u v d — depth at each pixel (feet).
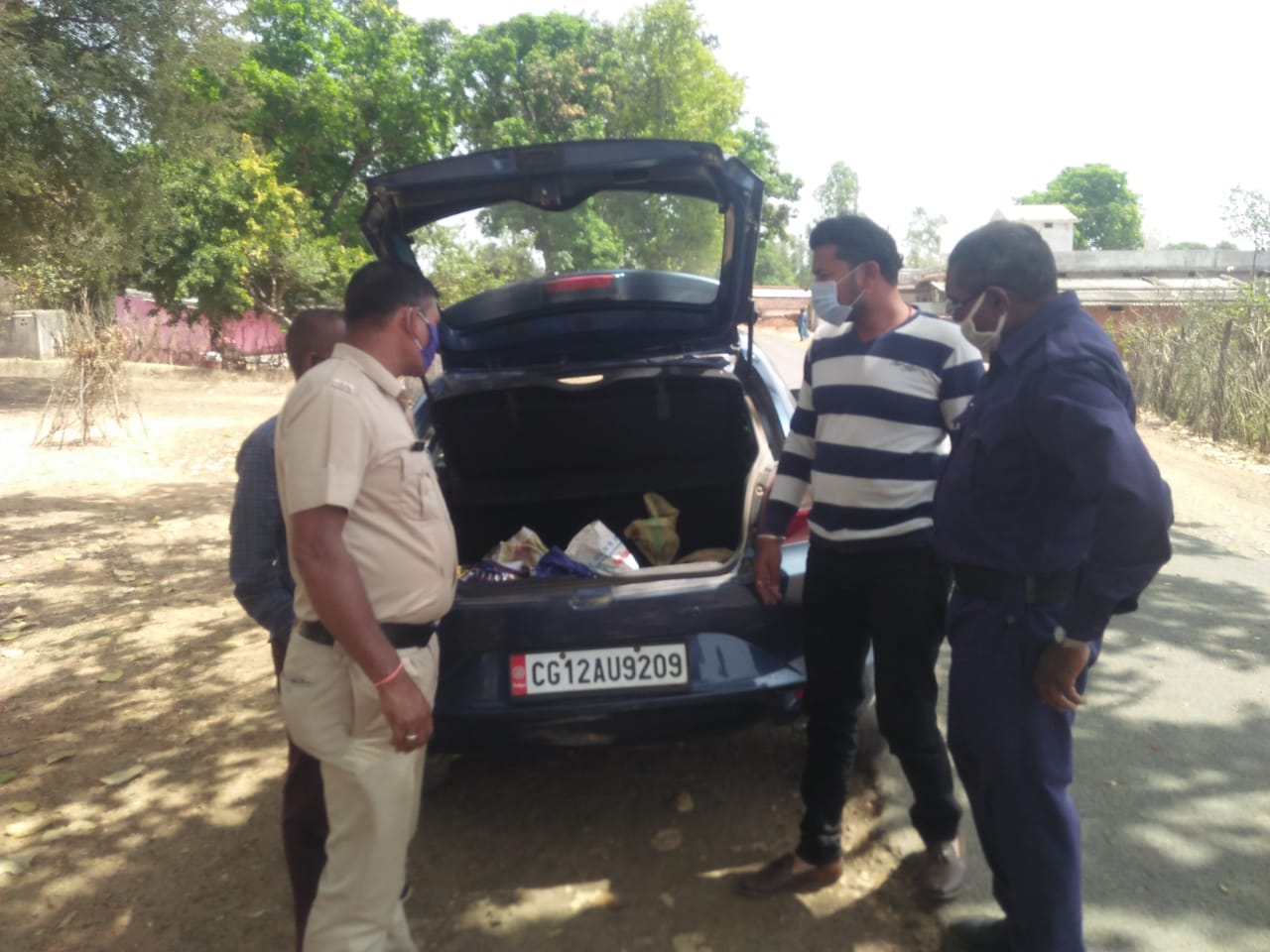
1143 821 10.71
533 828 10.93
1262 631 16.40
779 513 9.60
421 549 7.21
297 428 6.81
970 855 10.18
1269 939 8.75
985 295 7.28
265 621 8.13
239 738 13.34
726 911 9.34
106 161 51.21
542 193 11.76
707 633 9.82
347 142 92.43
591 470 14.46
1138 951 8.63
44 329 81.35
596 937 9.06
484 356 12.84
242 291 72.90
